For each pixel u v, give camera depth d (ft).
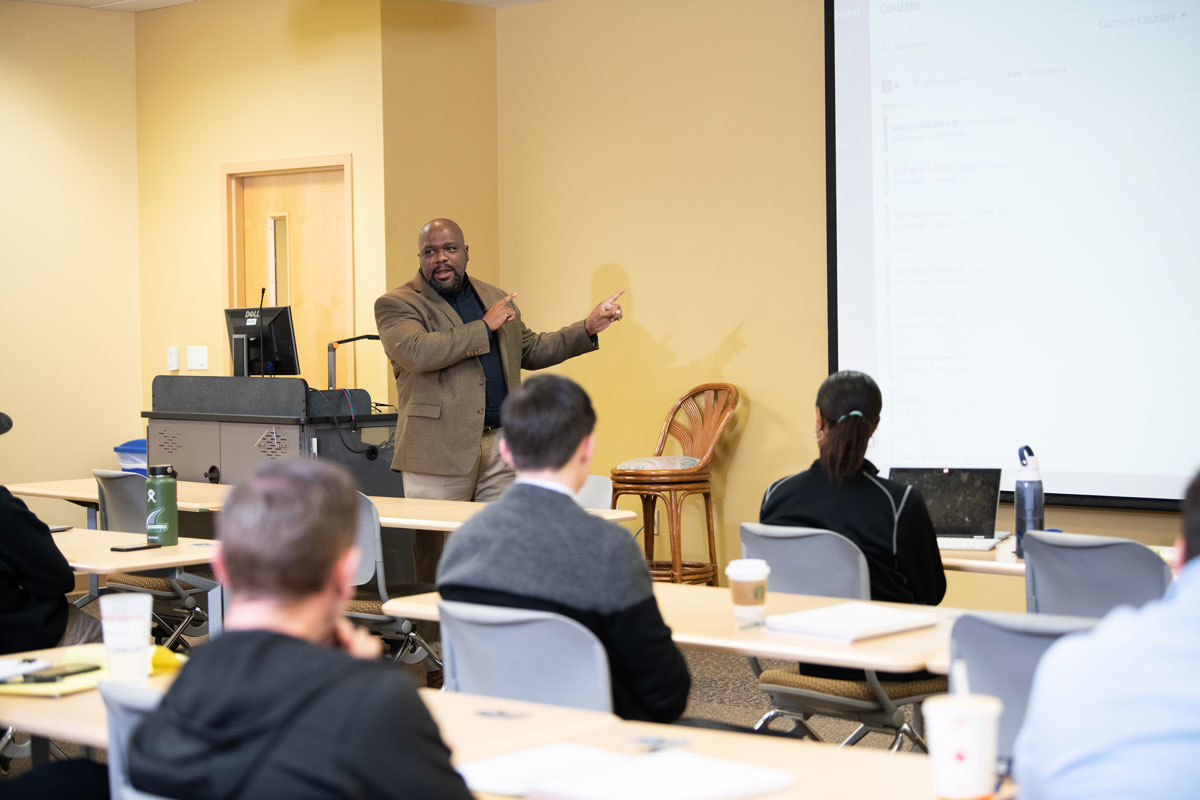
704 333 18.99
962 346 16.61
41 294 20.56
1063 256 15.90
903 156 16.94
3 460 20.16
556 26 20.12
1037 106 16.02
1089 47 15.65
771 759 4.74
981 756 3.72
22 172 20.35
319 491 3.93
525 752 4.85
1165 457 15.29
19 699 5.72
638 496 19.61
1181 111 15.12
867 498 8.89
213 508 12.85
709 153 18.89
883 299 17.12
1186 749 2.90
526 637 5.97
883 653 6.18
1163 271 15.26
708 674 14.80
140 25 21.31
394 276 19.25
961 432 16.63
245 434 16.15
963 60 16.51
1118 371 15.57
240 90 20.42
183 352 21.18
